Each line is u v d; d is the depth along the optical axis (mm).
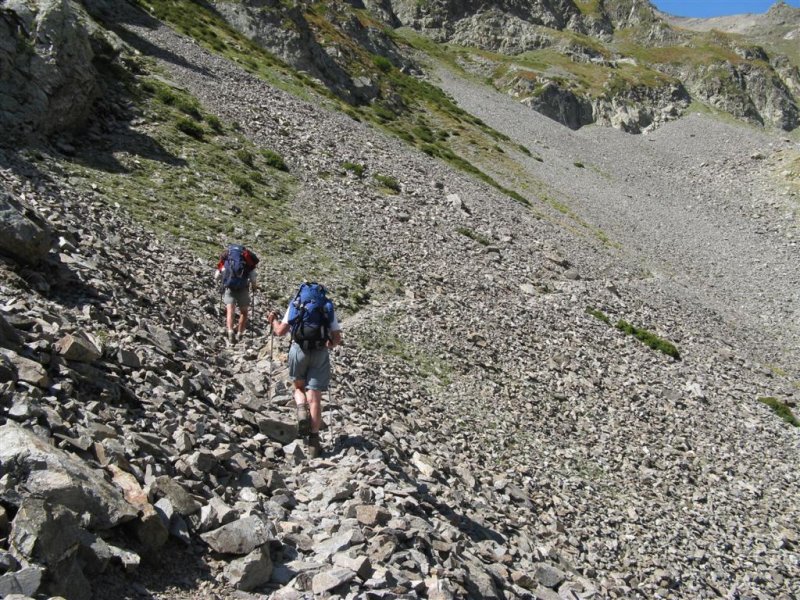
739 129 155000
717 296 56188
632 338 31562
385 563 7336
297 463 9797
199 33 53375
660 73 190500
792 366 41219
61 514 5465
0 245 11070
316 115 46062
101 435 7391
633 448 20875
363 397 15320
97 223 17656
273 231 24953
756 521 19344
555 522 14164
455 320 24594
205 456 8086
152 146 26750
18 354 7969
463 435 16828
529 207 56500
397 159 45312
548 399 21812
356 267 25453
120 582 5848
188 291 16719
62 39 23516
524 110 130125
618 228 67375
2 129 20531
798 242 80562
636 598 12828
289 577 6766
